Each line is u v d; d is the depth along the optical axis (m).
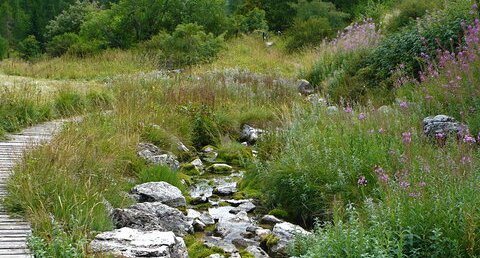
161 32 24.50
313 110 10.28
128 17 25.88
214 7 27.05
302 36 23.97
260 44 26.19
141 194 7.61
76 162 7.36
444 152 7.16
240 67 20.09
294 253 5.90
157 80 15.40
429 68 10.54
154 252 5.19
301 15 27.77
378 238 4.99
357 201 6.93
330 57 17.06
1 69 20.83
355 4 30.34
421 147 7.42
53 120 11.49
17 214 6.08
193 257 6.03
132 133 10.02
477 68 9.69
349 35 17.70
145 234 5.62
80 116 11.44
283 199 7.72
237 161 10.44
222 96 13.99
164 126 11.20
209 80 15.45
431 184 5.89
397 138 7.80
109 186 7.16
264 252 6.29
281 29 30.78
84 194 6.41
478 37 10.61
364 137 8.07
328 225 5.76
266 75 16.97
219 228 6.98
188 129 11.71
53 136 8.76
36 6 51.44
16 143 9.12
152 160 9.23
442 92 9.72
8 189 6.64
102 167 7.57
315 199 7.31
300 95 14.59
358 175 7.28
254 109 13.00
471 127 8.16
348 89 13.92
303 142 8.50
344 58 16.36
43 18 51.16
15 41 49.06
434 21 13.23
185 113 12.37
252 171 9.00
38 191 6.32
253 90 15.12
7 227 5.75
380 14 22.50
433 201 5.50
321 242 5.27
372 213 5.78
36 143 8.09
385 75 13.55
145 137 10.30
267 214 7.61
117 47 25.78
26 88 12.25
